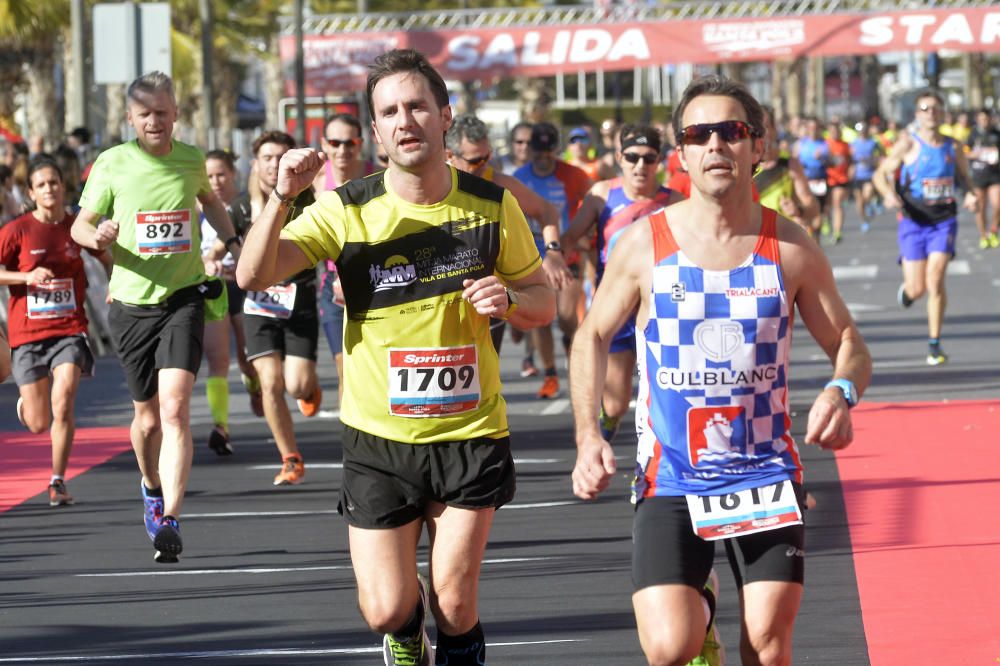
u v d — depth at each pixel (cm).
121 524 2016
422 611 1177
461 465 1133
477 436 1137
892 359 3381
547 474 2259
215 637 1455
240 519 2008
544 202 2123
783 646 1012
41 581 1703
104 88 9050
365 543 1136
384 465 1135
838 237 6869
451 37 7581
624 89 19975
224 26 9362
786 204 2598
